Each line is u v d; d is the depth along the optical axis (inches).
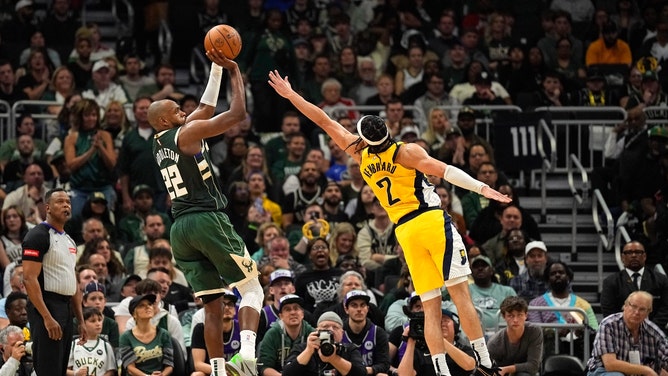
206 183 360.2
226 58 353.4
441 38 821.2
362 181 661.3
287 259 576.1
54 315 414.9
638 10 852.6
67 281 418.0
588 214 708.0
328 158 700.0
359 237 615.5
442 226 363.9
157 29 829.2
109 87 743.7
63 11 813.2
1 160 688.4
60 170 668.7
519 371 490.6
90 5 876.0
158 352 492.1
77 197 661.3
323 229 599.8
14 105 710.5
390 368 490.9
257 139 724.7
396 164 364.5
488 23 820.6
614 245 685.3
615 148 712.4
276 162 696.4
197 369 485.7
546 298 561.0
